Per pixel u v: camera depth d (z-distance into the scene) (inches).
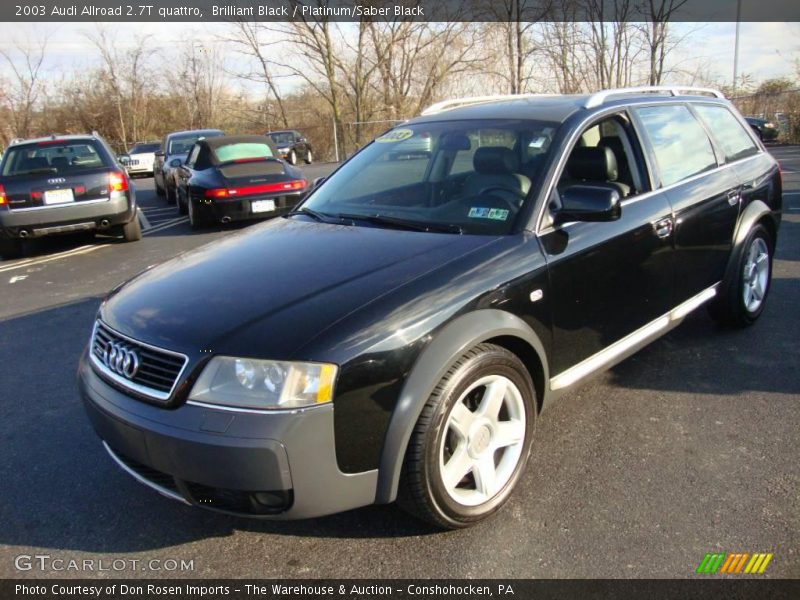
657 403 145.6
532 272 111.3
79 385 108.3
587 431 135.3
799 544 99.0
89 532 110.6
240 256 120.9
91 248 375.9
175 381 91.4
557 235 118.8
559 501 112.4
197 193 398.0
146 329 98.7
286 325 92.3
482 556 100.2
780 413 138.2
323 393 88.1
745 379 154.7
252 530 109.1
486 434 106.1
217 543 106.3
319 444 88.7
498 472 110.6
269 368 87.7
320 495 90.7
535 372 116.9
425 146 145.9
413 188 139.3
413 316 95.9
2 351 204.5
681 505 109.5
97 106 1529.3
